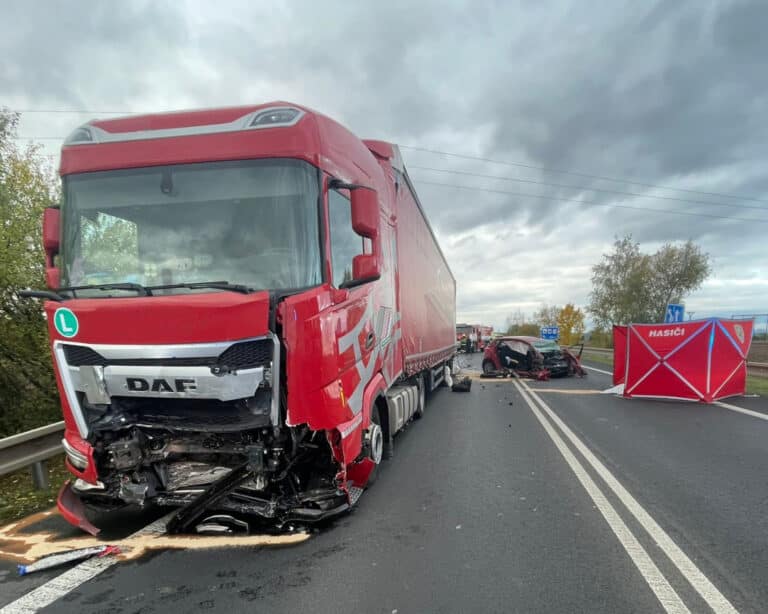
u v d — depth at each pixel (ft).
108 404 13.07
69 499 14.67
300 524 14.99
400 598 10.87
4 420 28.04
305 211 13.50
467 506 16.62
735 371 41.29
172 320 12.13
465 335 151.23
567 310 170.91
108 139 14.34
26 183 30.14
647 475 20.04
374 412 18.89
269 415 12.53
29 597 11.10
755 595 10.87
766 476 19.83
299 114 14.10
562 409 37.76
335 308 13.89
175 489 14.12
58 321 13.05
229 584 11.57
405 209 25.54
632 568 12.12
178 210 13.87
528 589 11.18
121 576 12.03
